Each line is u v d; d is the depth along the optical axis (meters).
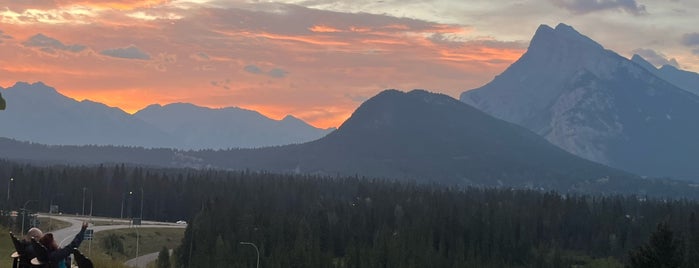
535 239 177.25
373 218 171.75
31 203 190.62
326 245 154.50
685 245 116.88
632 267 92.69
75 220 164.62
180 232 167.38
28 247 18.55
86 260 18.97
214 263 120.31
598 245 176.75
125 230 150.88
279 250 128.25
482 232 163.25
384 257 133.50
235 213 146.88
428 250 142.38
